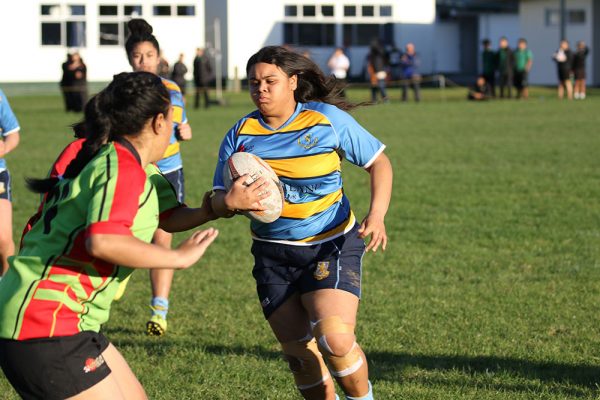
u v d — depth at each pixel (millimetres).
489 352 14688
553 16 100188
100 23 96500
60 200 8578
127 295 19078
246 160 10523
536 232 24672
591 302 17672
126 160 8492
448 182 33781
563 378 13383
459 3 116562
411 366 14062
